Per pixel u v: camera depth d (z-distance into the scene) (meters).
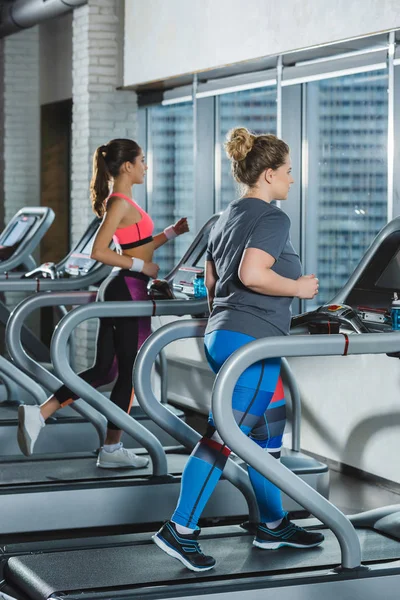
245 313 3.36
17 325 4.93
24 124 10.84
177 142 8.29
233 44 6.60
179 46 7.29
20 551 3.63
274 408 3.55
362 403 5.36
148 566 3.44
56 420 5.80
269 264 3.31
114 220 4.83
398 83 5.38
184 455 5.12
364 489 5.20
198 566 3.37
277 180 3.45
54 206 10.92
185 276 6.29
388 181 5.50
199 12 6.98
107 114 8.46
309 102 6.41
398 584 3.36
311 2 5.77
